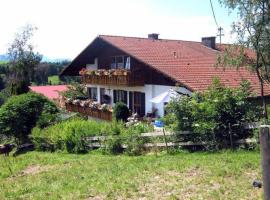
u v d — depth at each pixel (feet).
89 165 54.65
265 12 60.23
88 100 115.85
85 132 71.36
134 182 40.98
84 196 38.14
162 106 94.53
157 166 47.60
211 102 58.70
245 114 58.08
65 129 73.92
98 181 43.24
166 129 62.18
